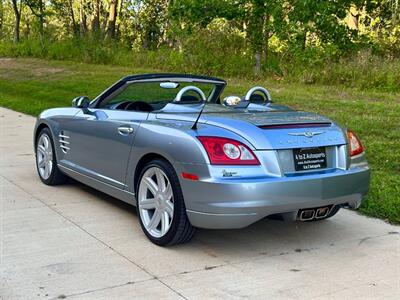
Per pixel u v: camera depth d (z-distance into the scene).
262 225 5.31
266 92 5.59
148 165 4.69
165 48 24.53
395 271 4.21
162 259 4.37
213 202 4.10
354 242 4.87
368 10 20.00
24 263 4.23
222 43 19.95
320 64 16.88
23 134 10.55
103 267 4.18
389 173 6.99
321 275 4.12
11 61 27.83
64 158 6.24
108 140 5.29
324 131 4.57
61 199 6.05
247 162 4.15
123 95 5.66
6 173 7.25
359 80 15.20
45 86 18.42
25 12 45.81
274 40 20.36
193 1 18.22
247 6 18.39
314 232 5.13
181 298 3.69
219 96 5.93
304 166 4.38
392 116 10.52
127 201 5.17
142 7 33.62
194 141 4.22
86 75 20.39
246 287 3.88
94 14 37.72
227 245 4.73
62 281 3.92
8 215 5.43
